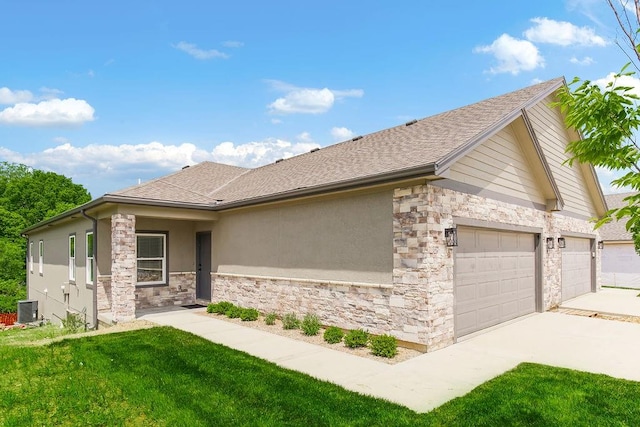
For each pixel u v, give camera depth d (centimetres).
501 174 1082
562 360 752
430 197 809
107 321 1171
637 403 549
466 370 695
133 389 609
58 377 671
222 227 1388
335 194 986
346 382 640
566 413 520
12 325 1825
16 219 3281
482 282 1004
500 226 1059
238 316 1175
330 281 987
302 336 942
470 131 937
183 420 513
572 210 1580
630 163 308
